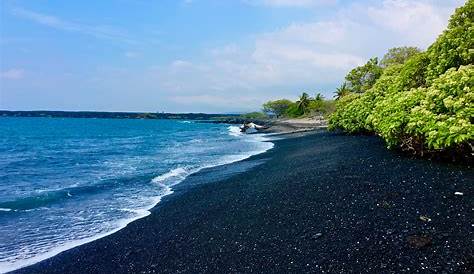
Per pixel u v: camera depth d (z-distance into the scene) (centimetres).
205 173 2056
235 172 1970
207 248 841
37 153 3972
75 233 1077
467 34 1809
